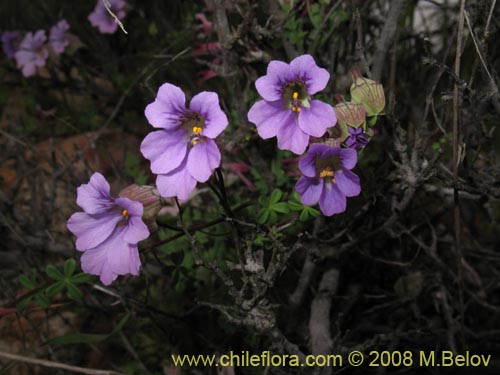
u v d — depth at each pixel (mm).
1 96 379
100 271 158
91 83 369
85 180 292
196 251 171
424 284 247
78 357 251
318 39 222
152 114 154
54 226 295
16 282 261
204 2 256
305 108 157
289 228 218
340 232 206
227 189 245
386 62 262
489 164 231
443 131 192
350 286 255
